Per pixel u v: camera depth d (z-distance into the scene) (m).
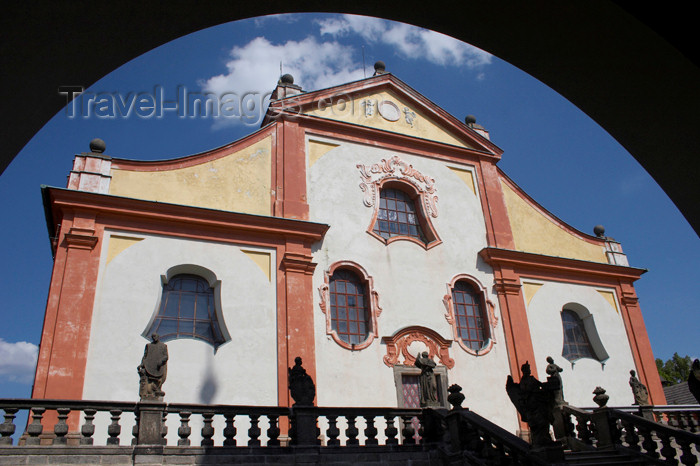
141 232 16.66
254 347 16.50
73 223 15.91
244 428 15.40
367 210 20.56
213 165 18.75
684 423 18.28
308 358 16.92
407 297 19.52
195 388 15.36
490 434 11.18
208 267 17.03
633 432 13.47
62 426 10.41
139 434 10.52
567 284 22.86
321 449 11.66
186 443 11.01
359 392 17.30
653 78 3.35
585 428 14.57
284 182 19.47
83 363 14.44
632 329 23.08
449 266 20.86
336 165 20.84
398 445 12.27
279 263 17.97
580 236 24.36
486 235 22.28
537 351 20.70
